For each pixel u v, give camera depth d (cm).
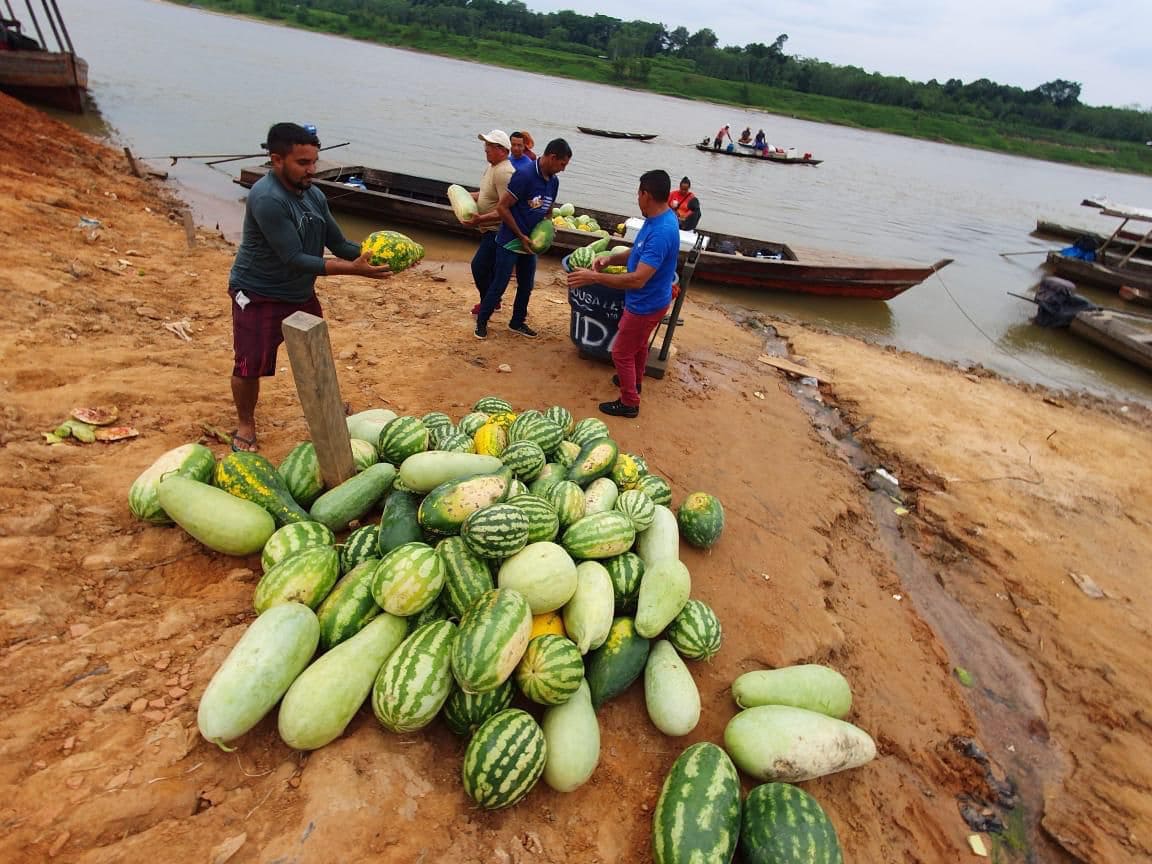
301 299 524
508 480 446
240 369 523
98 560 407
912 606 606
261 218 464
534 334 977
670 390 893
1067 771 473
